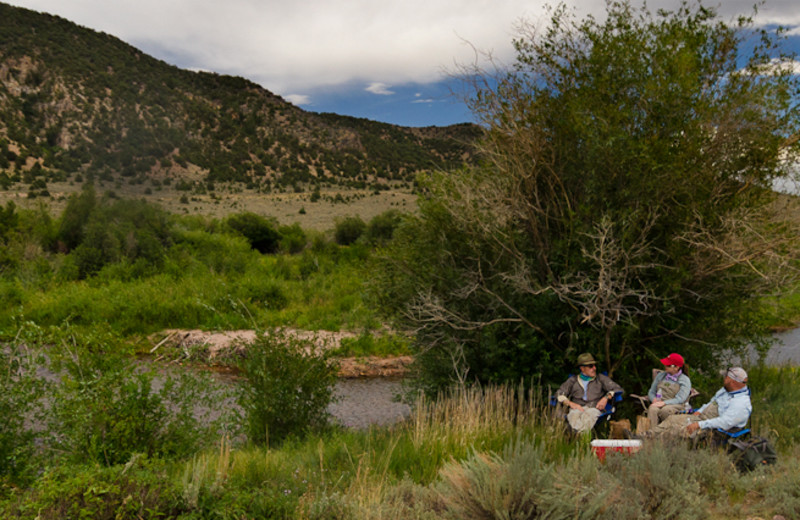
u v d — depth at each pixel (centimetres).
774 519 363
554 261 688
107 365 580
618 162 624
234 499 395
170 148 15775
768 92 625
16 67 17075
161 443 581
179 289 1825
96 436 538
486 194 705
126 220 2688
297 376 704
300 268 2619
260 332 725
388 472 495
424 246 746
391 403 978
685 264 618
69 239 2622
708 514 370
